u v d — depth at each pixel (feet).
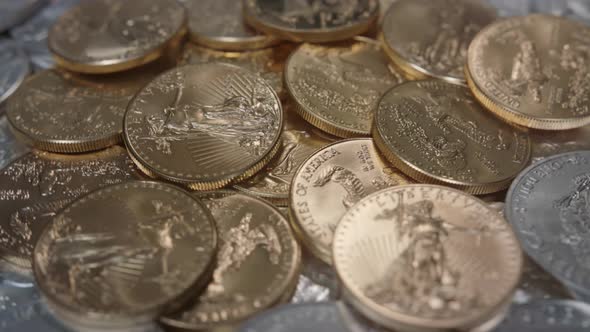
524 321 0.41
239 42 0.56
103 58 0.54
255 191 0.47
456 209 0.43
